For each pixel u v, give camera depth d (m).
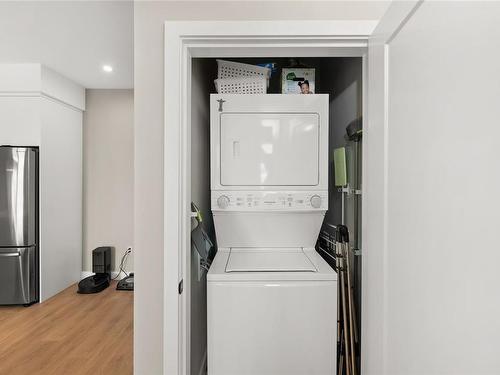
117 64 3.36
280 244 2.04
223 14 1.28
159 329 1.32
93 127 4.30
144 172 1.31
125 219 4.34
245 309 1.57
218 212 1.91
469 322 0.66
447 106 0.73
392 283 1.04
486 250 0.61
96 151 4.32
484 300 0.61
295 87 2.06
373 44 1.21
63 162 3.89
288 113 1.87
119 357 2.40
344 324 1.85
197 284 1.87
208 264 1.94
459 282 0.69
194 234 1.60
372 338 1.23
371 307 1.23
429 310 0.81
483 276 0.62
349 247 2.13
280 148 1.87
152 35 1.29
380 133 1.13
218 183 1.87
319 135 1.88
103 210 4.34
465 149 0.67
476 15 0.62
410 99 0.91
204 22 1.26
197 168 1.95
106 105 4.29
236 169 1.87
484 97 0.61
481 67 0.61
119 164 4.32
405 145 0.94
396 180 1.01
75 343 2.62
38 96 3.44
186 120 1.35
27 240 3.38
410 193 0.91
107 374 2.18
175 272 1.29
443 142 0.74
